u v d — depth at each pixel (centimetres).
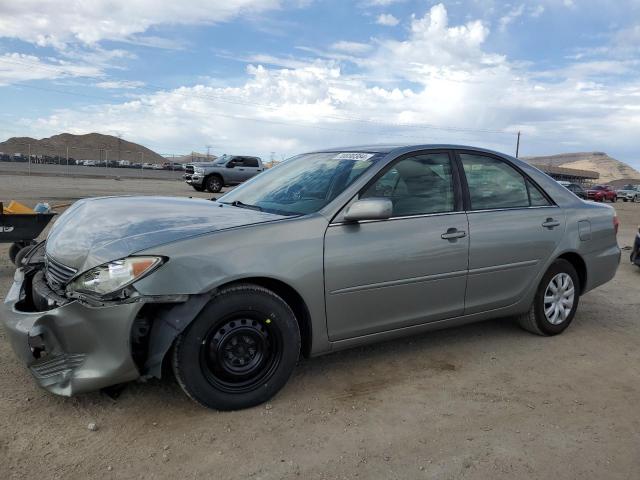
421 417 327
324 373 385
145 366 304
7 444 280
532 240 446
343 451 288
